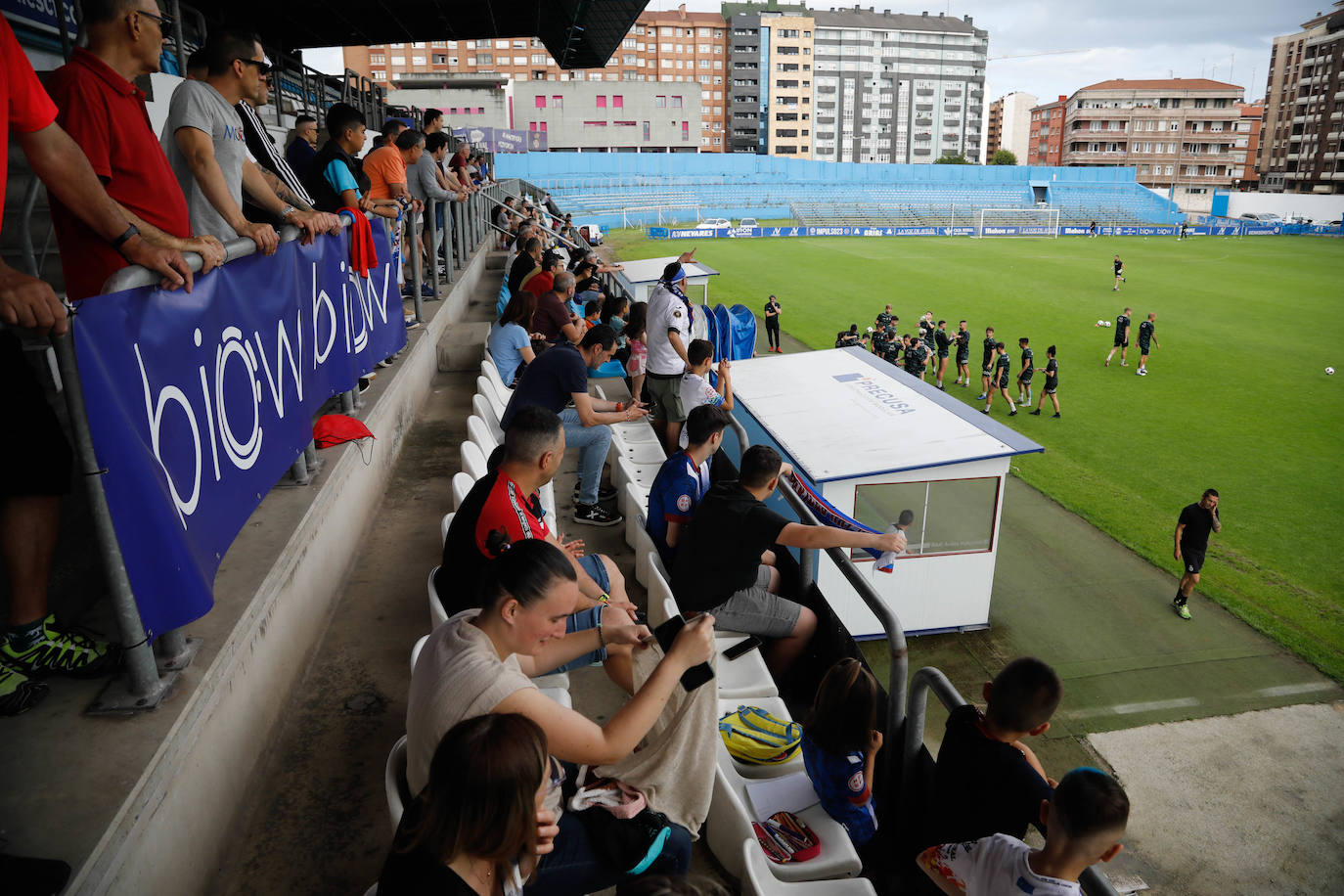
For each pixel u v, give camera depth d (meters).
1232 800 9.21
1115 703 10.80
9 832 2.19
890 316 27.14
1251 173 153.12
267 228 3.60
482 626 2.35
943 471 10.61
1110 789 2.48
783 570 5.37
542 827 2.13
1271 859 8.44
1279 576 13.99
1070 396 24.08
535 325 9.54
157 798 2.51
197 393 2.93
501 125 88.00
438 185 10.79
